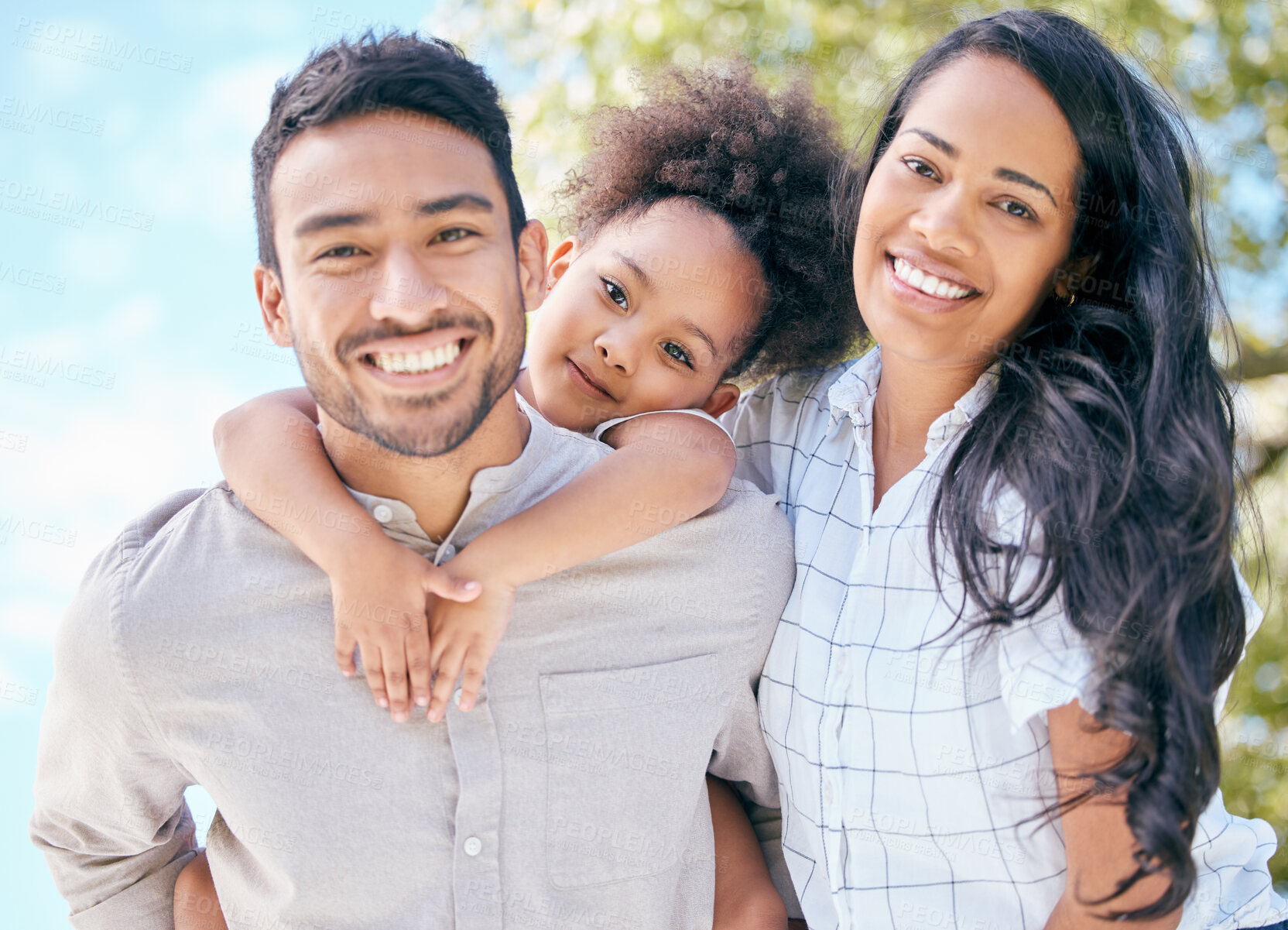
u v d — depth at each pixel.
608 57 4.63
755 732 1.82
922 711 1.60
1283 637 4.77
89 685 1.50
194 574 1.53
